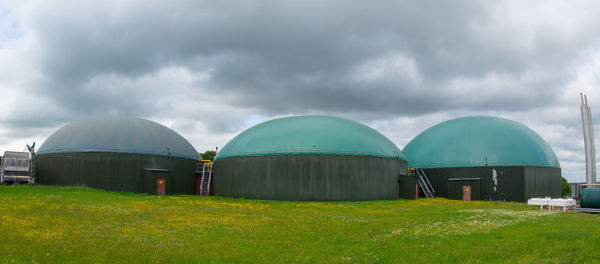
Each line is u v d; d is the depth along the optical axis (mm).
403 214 27547
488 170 49625
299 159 40156
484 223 21516
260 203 35469
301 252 14234
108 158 43531
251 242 15742
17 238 15297
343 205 34688
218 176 45719
